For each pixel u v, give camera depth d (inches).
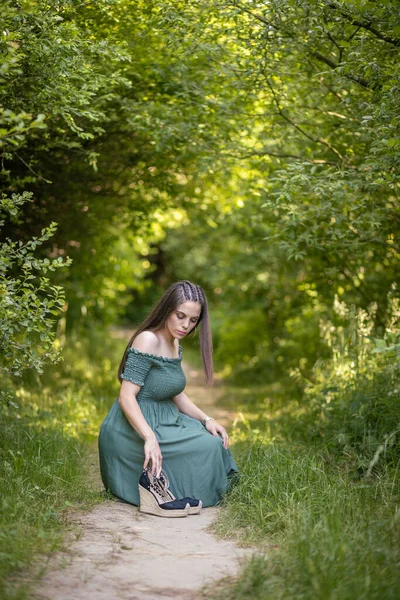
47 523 149.5
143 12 235.8
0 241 298.5
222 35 243.6
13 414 252.8
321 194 233.5
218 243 530.3
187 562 134.0
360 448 206.2
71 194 311.3
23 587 114.3
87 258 383.2
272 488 168.4
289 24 226.8
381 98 208.2
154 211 354.6
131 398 176.6
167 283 973.8
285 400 366.3
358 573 120.7
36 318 170.2
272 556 131.0
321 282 344.8
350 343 264.7
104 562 132.3
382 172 207.8
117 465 179.9
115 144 299.6
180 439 177.0
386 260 298.4
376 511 156.7
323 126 281.9
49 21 181.6
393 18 194.1
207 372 189.9
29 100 194.4
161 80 280.7
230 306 544.4
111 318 518.0
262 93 280.1
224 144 278.8
